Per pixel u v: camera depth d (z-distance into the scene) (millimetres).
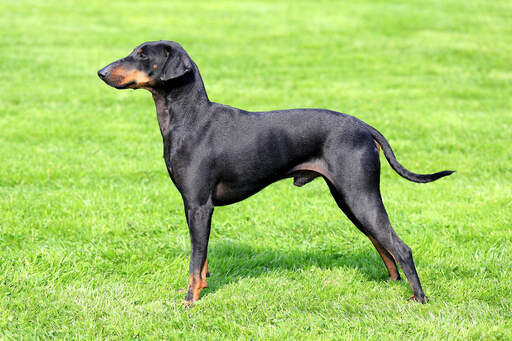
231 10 32531
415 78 19641
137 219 8625
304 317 5914
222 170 6117
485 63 21781
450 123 14414
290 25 28906
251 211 9148
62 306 6102
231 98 16750
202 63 21312
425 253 7559
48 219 8383
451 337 5395
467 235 8172
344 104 16250
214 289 6707
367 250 7773
